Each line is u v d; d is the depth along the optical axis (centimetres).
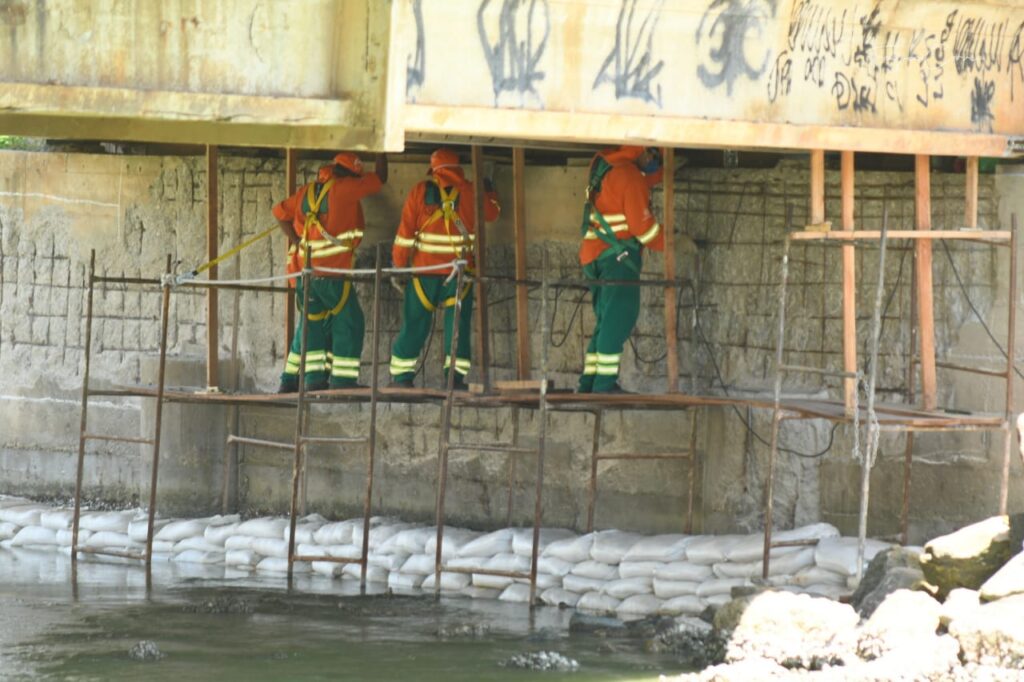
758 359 3569
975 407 3344
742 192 3588
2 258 4416
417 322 3622
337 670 2766
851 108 2908
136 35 2208
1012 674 2325
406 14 2352
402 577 3625
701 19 2703
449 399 3391
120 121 2534
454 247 3609
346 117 2259
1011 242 3038
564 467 3784
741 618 2825
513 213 3828
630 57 2666
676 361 3578
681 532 3653
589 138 2656
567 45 2609
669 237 3544
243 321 4097
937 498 3375
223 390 4103
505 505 3856
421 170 3903
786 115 2836
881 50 2927
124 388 3969
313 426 4053
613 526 3725
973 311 3347
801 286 3522
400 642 3006
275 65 2244
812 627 2750
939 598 2762
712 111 2750
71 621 3181
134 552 3919
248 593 3509
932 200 3397
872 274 3456
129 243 4238
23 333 4406
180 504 4150
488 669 2775
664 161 3538
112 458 4284
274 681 2677
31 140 4666
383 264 3934
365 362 3997
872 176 3453
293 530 3647
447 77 2520
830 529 3259
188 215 4166
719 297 3612
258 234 3997
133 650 2872
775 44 2802
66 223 4322
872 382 2898
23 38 2177
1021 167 3303
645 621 3153
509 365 3844
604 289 3438
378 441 3997
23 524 4184
